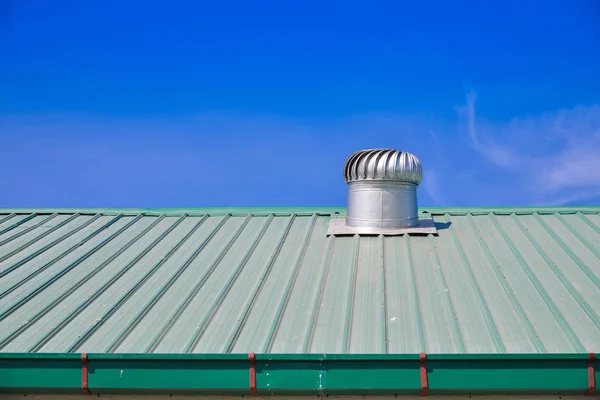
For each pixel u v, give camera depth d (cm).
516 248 759
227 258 775
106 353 534
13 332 593
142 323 609
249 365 525
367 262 735
